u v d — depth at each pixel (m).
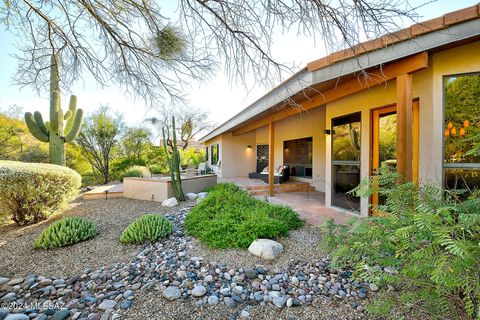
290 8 2.20
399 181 2.38
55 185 4.57
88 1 2.25
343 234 2.20
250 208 4.51
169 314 1.93
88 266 2.77
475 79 3.11
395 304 1.71
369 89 4.24
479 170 3.07
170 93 3.14
